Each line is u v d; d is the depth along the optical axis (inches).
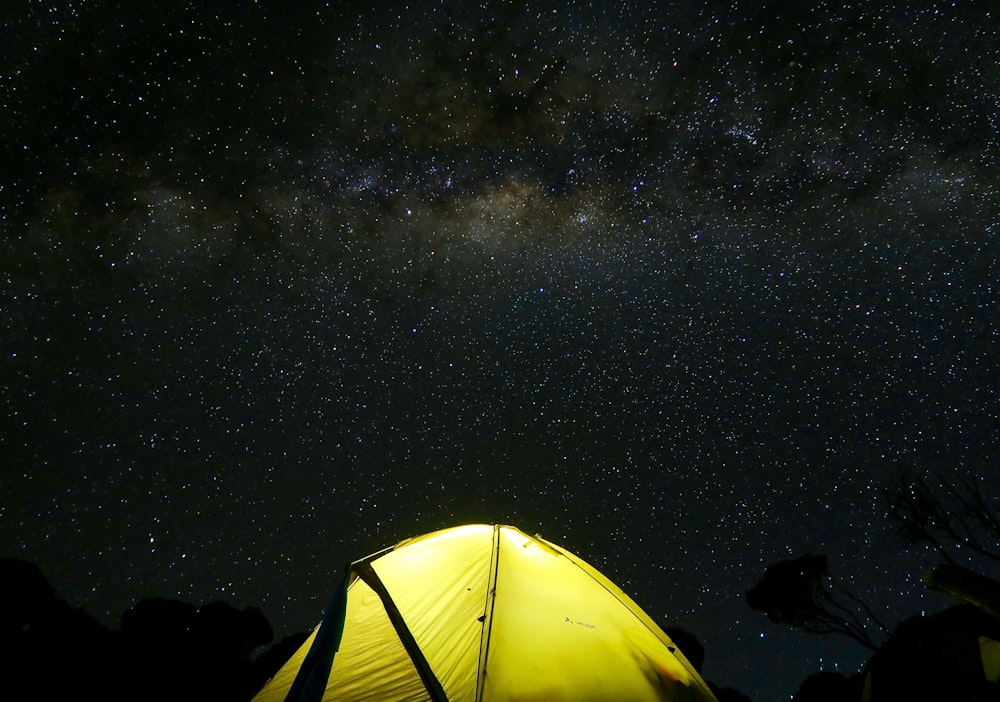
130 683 187.3
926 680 56.2
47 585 207.3
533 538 211.5
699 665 253.9
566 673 144.6
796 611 259.4
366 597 177.3
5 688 163.6
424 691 140.0
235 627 237.1
